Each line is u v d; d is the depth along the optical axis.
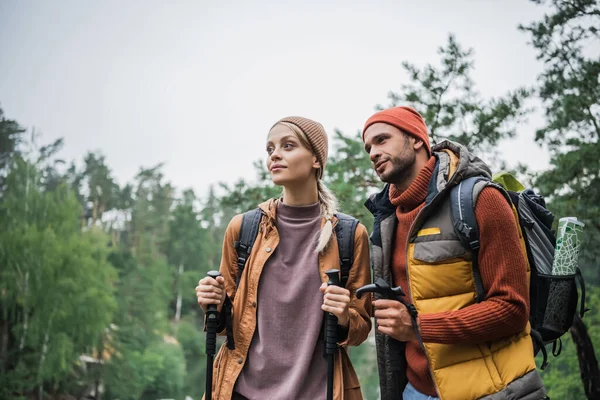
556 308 2.27
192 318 68.00
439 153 2.34
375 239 2.43
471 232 2.10
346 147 8.92
